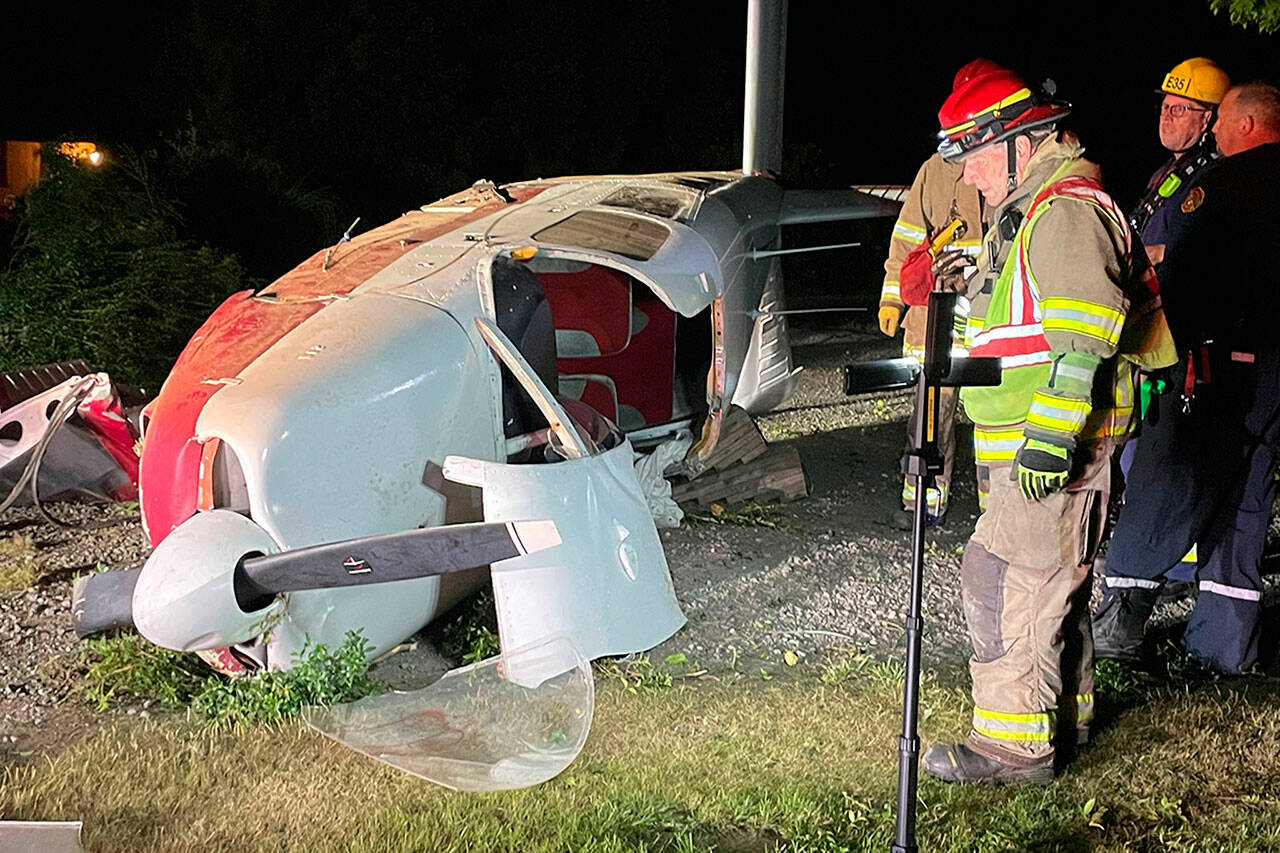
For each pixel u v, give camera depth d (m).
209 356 4.91
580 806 3.92
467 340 5.17
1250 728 4.55
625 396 7.04
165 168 12.85
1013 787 4.11
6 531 6.55
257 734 4.32
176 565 4.20
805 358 12.45
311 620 4.54
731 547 6.51
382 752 4.21
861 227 18.67
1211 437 4.96
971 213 6.31
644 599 5.08
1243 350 4.94
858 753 4.35
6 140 21.73
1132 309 3.93
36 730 4.52
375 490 4.66
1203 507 5.00
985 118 3.86
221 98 18.77
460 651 5.20
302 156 19.17
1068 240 3.66
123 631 5.16
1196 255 4.96
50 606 5.62
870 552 6.55
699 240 6.57
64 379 7.26
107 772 4.07
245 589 4.25
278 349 4.82
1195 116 5.30
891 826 3.85
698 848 3.75
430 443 4.88
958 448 8.53
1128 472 5.21
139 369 8.76
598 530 4.95
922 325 6.39
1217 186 4.95
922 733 4.48
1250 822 3.92
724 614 5.69
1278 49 19.75
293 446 4.44
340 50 19.36
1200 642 5.23
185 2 20.38
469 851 3.66
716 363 6.66
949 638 5.52
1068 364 3.64
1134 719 4.60
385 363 4.79
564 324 6.86
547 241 5.83
